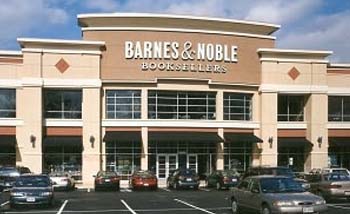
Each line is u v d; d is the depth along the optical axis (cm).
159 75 5166
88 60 5116
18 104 5038
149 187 4291
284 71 5503
